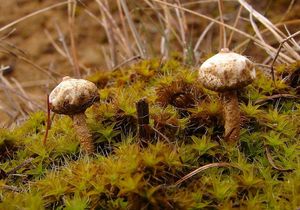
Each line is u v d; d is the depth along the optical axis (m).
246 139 0.12
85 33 0.30
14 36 0.30
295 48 0.19
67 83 0.11
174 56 0.19
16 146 0.13
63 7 0.31
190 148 0.11
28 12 0.31
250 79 0.10
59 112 0.11
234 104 0.11
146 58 0.18
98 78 0.17
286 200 0.10
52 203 0.11
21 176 0.12
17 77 0.28
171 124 0.12
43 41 0.30
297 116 0.13
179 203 0.10
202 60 0.17
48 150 0.12
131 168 0.10
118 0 0.21
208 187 0.10
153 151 0.10
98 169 0.11
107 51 0.29
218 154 0.12
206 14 0.28
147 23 0.27
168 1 0.22
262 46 0.17
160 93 0.13
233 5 0.27
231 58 0.10
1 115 0.23
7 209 0.10
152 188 0.10
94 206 0.10
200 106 0.12
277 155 0.12
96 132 0.12
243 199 0.10
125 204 0.10
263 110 0.13
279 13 0.26
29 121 0.14
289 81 0.14
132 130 0.13
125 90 0.15
